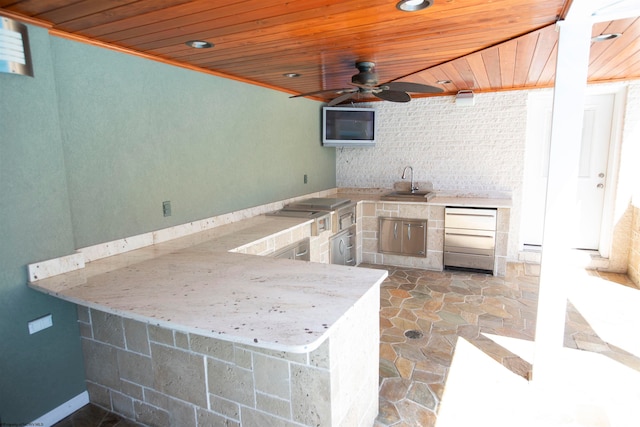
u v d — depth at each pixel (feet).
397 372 8.18
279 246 10.04
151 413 6.50
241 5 5.76
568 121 6.82
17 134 6.01
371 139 16.83
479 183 16.05
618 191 13.97
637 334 9.68
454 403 7.17
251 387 5.35
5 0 5.37
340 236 13.82
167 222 9.11
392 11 6.20
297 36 7.41
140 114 8.32
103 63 7.50
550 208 7.10
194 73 9.72
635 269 13.30
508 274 14.48
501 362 8.53
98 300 5.34
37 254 6.35
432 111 16.40
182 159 9.45
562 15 6.56
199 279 6.15
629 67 11.51
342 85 12.94
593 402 7.14
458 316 10.91
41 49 6.24
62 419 6.86
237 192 11.41
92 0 5.43
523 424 6.60
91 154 7.36
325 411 4.86
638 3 6.00
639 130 13.43
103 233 7.65
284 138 13.80
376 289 6.40
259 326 4.37
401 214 15.40
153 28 6.72
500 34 7.67
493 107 15.37
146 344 6.25
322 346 4.70
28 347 6.34
